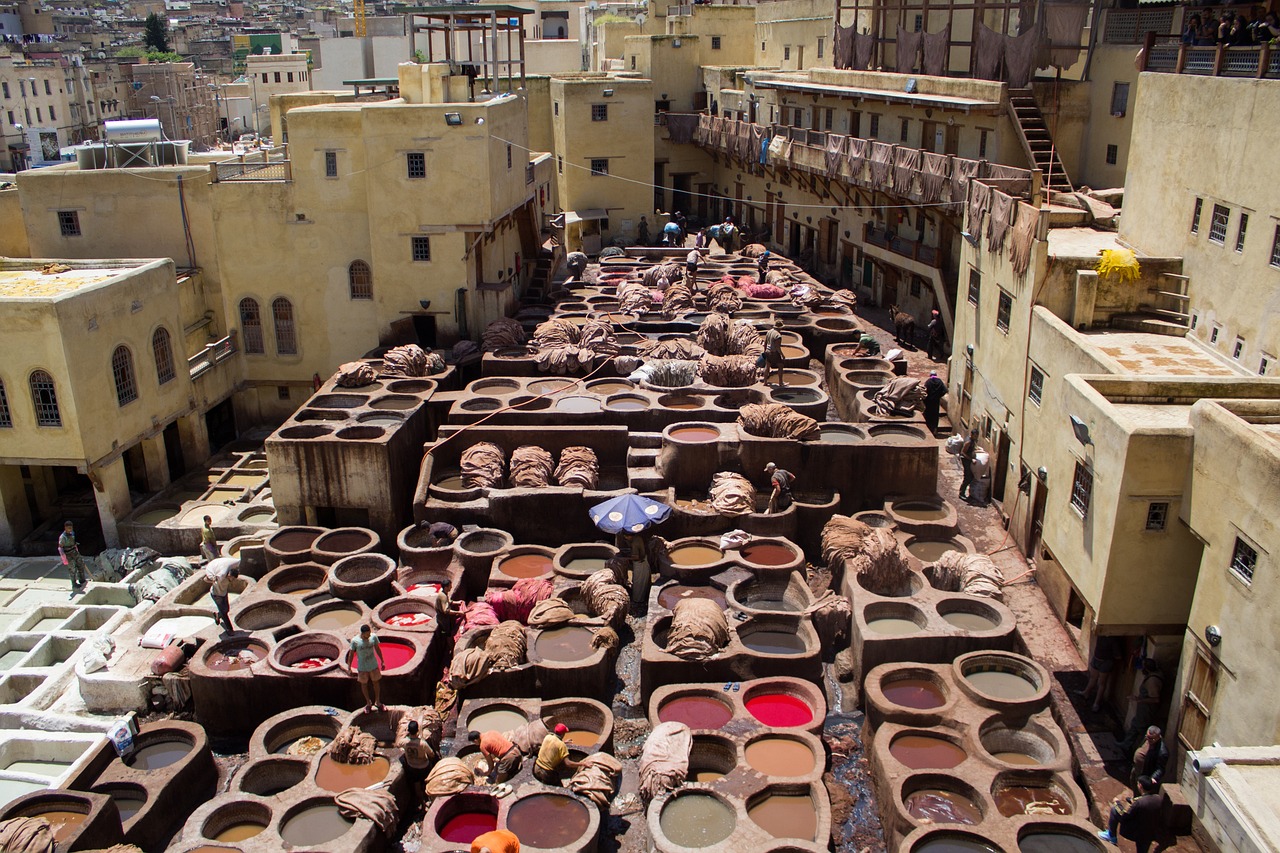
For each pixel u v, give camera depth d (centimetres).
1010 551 2569
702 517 2677
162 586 2638
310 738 2070
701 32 6669
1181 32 2794
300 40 11150
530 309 4128
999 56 3534
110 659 2316
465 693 2197
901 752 1917
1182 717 1764
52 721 2169
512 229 4250
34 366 2706
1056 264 2483
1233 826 1343
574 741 2062
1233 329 2225
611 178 5853
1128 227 2762
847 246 4903
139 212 3703
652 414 3086
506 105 3762
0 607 2617
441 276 3638
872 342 3656
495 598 2430
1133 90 3200
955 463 3086
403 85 3644
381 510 2888
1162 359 2283
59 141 8256
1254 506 1538
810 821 1777
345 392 3228
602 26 8062
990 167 3319
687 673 2175
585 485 2830
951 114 3812
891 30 4650
